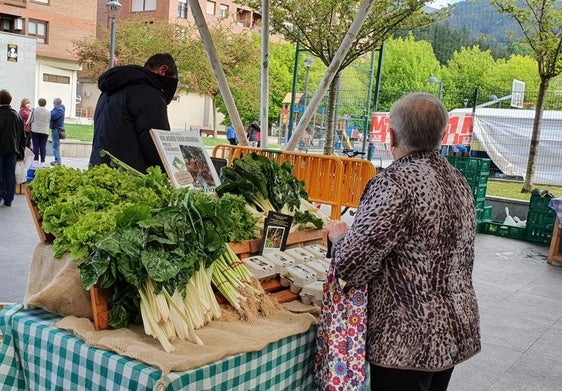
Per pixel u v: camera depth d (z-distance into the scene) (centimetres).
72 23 4209
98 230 210
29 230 757
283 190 331
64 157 1786
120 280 206
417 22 1238
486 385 410
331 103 1366
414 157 212
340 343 215
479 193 1064
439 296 204
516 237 1047
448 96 1798
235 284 243
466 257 215
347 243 202
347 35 797
